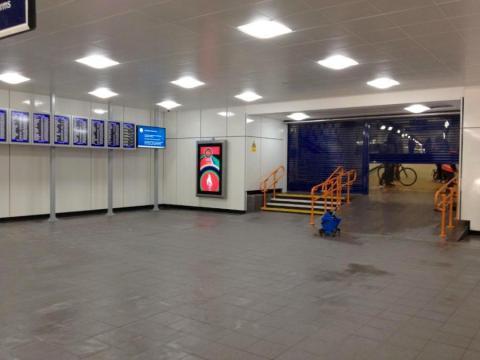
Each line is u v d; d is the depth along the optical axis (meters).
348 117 14.29
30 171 11.87
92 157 13.40
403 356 3.60
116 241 8.77
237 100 12.60
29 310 4.63
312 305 4.88
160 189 15.71
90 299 5.02
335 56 7.45
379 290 5.48
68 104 12.55
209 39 6.54
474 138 10.04
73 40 6.64
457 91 10.13
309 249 8.06
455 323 4.36
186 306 4.80
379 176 18.12
